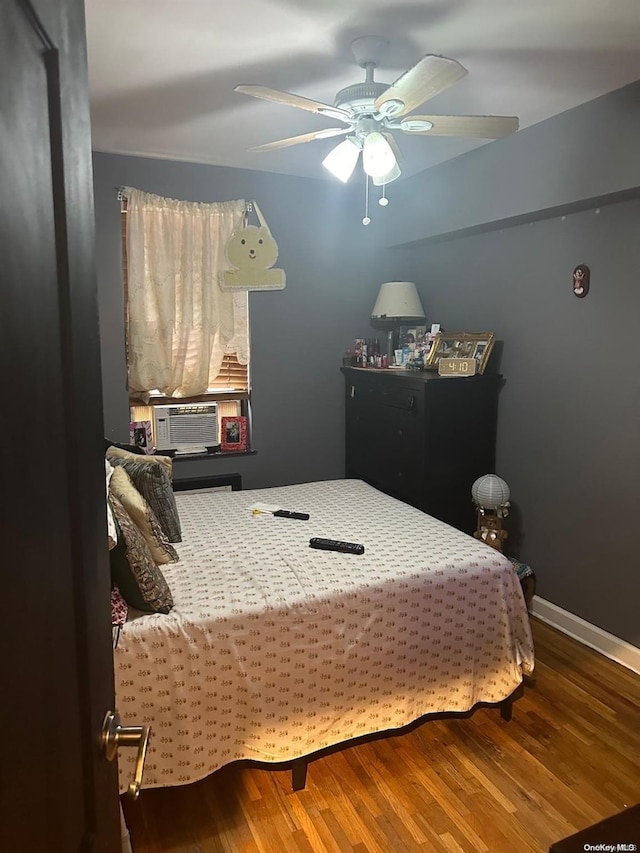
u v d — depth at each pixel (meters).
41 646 0.66
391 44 2.13
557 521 3.34
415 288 4.21
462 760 2.32
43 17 0.66
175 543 2.64
